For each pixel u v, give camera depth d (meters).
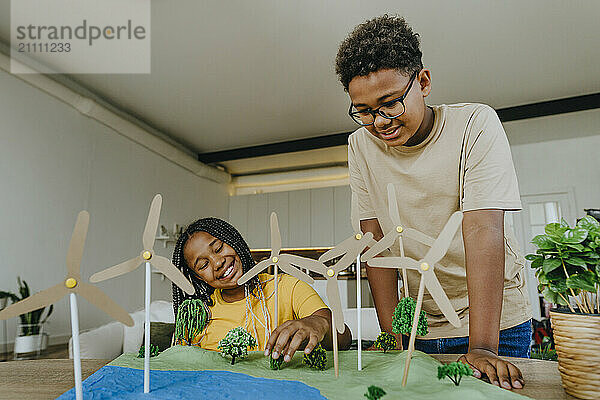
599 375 0.50
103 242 3.65
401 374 0.57
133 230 4.04
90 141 3.59
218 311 0.99
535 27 2.74
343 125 4.32
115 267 0.56
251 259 1.00
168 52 3.01
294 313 0.99
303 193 5.44
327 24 2.71
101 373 0.63
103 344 1.61
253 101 3.78
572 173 4.36
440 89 3.55
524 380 0.60
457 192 0.92
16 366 0.76
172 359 0.70
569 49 2.99
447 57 3.08
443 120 0.91
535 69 3.25
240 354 0.70
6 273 2.79
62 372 0.71
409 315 0.62
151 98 3.72
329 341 0.87
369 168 1.04
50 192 3.17
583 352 0.51
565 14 2.61
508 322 0.97
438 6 2.54
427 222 0.97
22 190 2.94
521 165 4.57
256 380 0.58
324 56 3.07
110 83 3.46
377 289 0.99
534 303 4.22
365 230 1.09
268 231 5.53
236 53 3.03
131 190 4.04
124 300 3.85
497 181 0.81
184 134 4.54
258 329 0.95
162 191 4.49
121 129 3.88
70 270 0.52
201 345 0.96
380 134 0.85
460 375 0.53
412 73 0.80
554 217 4.40
